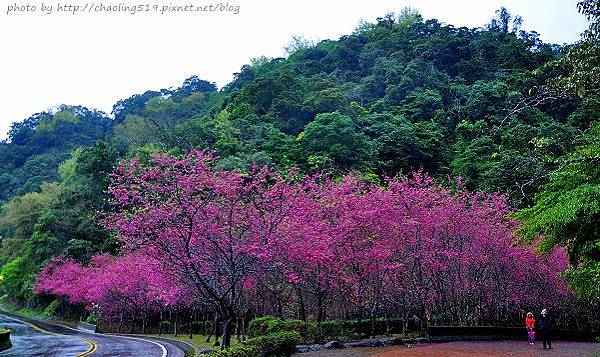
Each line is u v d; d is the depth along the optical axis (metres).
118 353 19.09
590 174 11.73
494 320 28.28
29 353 19.17
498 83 58.50
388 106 68.12
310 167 45.56
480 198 31.42
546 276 27.16
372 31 100.31
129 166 17.47
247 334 22.81
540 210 12.38
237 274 16.78
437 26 95.81
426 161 52.66
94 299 37.62
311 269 21.25
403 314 24.91
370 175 42.28
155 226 15.98
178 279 19.36
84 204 51.34
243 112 64.88
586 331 28.11
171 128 67.12
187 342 24.16
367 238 22.47
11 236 67.81
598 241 11.97
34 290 49.69
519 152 32.72
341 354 16.92
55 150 106.25
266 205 18.77
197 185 16.39
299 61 91.62
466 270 25.98
